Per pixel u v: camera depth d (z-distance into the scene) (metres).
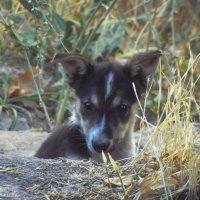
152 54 12.32
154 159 8.30
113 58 18.28
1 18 13.75
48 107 16.16
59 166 8.54
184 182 7.88
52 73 17.11
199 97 15.18
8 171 8.27
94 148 11.51
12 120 15.02
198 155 7.95
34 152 12.48
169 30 21.81
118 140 11.91
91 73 12.30
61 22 15.99
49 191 7.83
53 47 16.66
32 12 13.45
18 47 16.86
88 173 8.34
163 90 16.47
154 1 20.47
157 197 7.75
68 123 12.26
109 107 11.91
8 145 12.80
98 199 7.74
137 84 12.34
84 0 17.62
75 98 12.45
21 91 16.34
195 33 20.50
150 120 15.09
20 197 7.59
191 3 21.77
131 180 7.98
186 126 8.40
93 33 15.80
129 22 20.28
